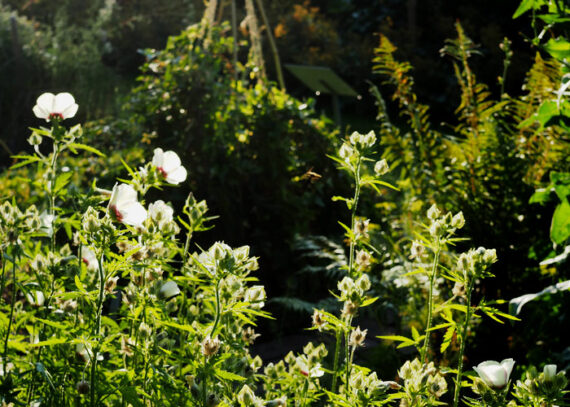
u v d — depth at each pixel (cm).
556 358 273
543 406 130
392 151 390
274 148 479
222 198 462
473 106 375
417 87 1172
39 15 1259
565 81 228
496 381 133
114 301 216
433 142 370
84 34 1029
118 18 1209
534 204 319
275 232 474
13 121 855
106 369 154
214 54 501
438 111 1176
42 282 157
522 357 300
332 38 1221
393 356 322
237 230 470
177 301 182
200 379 137
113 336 136
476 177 334
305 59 1150
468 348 306
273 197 480
